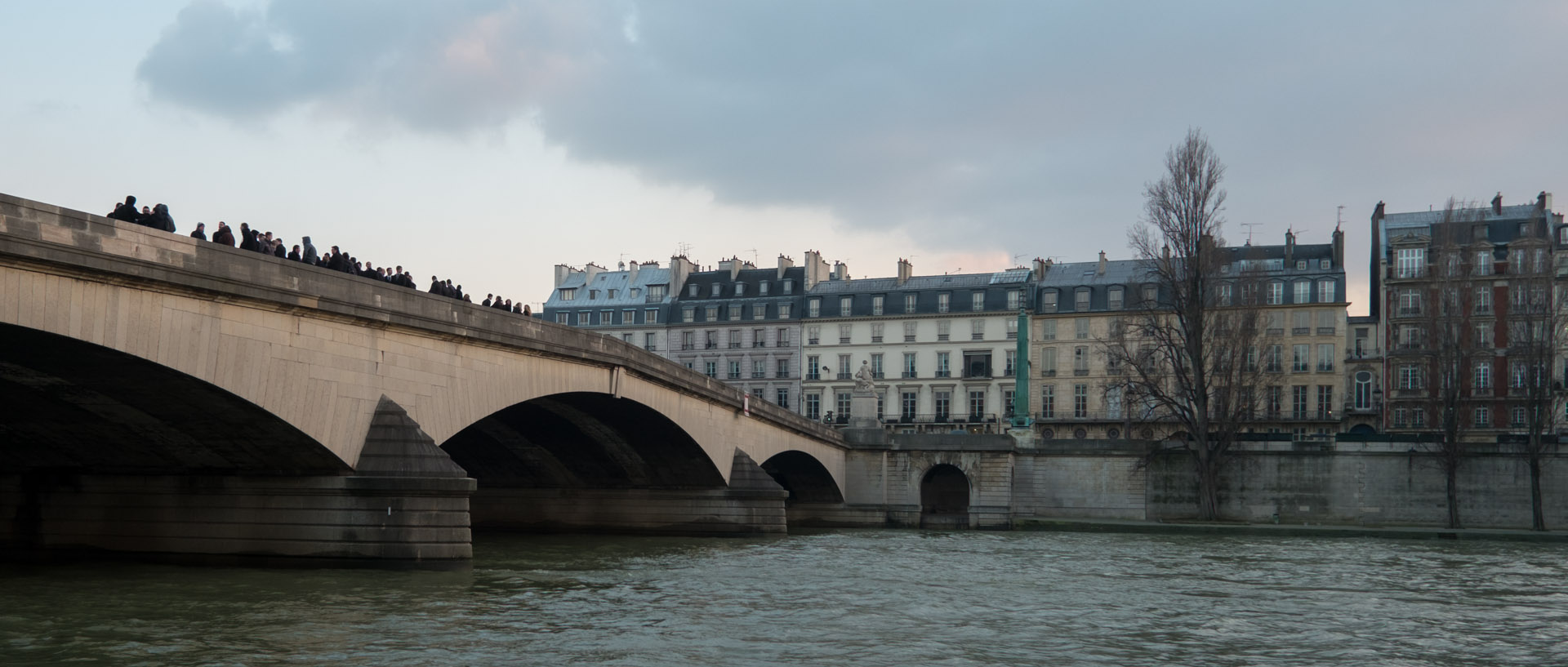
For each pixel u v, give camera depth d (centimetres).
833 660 2264
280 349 2927
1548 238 9450
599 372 4447
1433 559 5200
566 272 13050
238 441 3095
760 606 3019
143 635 2253
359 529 3173
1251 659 2411
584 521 6066
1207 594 3566
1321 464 7912
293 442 3066
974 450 8062
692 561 4300
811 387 11812
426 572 3145
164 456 3266
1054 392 11112
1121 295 10981
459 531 3225
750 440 6231
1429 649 2584
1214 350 8094
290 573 3098
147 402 2870
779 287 12125
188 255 2639
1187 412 8062
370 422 3238
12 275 2294
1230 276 8331
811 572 3962
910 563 4459
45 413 2967
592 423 5106
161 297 2603
